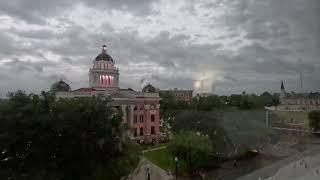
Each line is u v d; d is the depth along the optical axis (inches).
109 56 6678.2
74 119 2361.0
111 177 2546.8
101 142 2469.2
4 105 2294.5
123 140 2682.1
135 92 5541.3
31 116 2271.2
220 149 4119.1
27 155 2279.8
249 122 4766.2
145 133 5329.7
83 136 2362.2
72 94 5231.3
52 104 2450.8
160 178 3161.9
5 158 2245.3
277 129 6013.8
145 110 5378.9
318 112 6683.1
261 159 4493.1
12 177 2175.2
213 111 4995.1
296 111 7071.9
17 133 2226.9
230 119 4566.9
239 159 4345.5
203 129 4338.1
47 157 2332.7
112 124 2632.9
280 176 3659.0
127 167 2581.2
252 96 7475.4
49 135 2298.2
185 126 4505.4
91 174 2453.2
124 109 5029.5
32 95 2522.1
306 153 4960.6
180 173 3442.4
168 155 4084.6
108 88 6205.7
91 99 2615.7
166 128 6087.6
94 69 6491.1
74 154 2409.0
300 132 6510.8
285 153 4918.8
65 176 2397.9
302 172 3821.4
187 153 3462.1
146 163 3614.7
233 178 3526.1
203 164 3666.3
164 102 7372.1
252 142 4552.2
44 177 2185.0
